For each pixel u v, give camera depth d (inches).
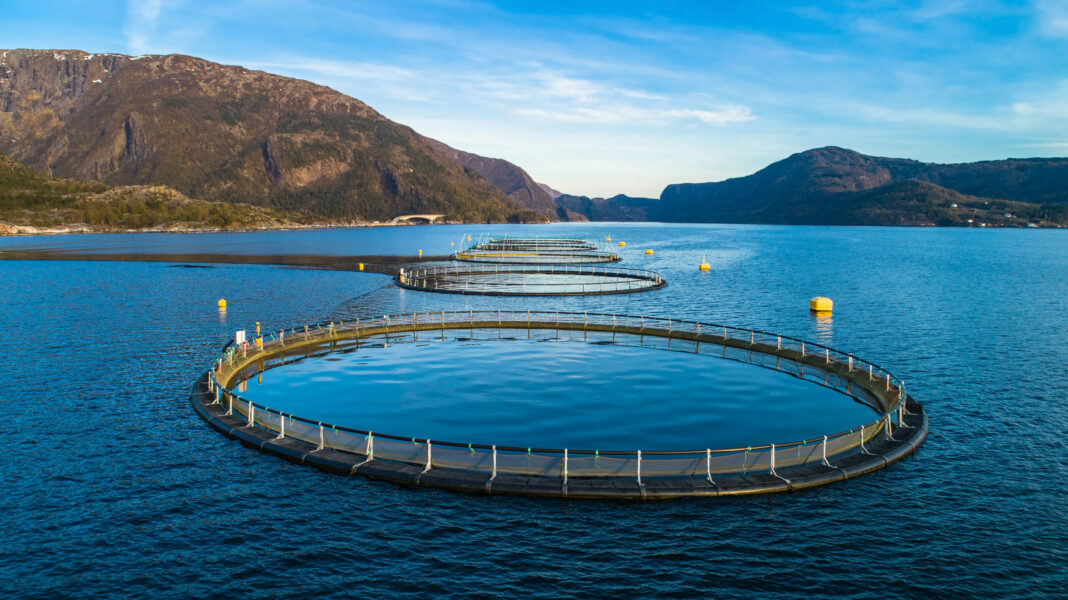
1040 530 1057.5
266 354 2272.4
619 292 4168.3
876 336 2728.8
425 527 1053.8
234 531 1043.9
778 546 1001.5
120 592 890.7
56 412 1635.1
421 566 947.3
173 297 3929.6
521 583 906.7
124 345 2493.8
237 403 1556.3
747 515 1093.1
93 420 1572.3
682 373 2050.9
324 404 1691.7
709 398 1758.1
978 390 1867.6
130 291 4215.1
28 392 1813.5
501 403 1697.8
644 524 1061.8
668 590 891.4
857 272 5743.1
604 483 1167.0
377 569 940.6
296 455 1312.7
